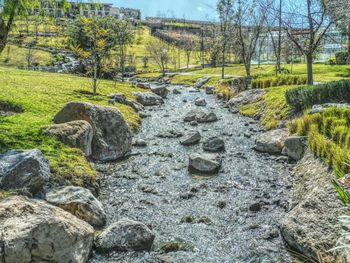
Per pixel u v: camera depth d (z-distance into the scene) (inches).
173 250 330.6
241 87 1439.5
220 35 2938.0
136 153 650.8
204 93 1717.5
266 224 382.3
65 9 663.8
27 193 355.3
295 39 1085.8
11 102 765.9
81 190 395.2
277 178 524.7
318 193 366.0
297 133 631.8
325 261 291.0
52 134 537.6
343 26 1079.0
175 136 801.6
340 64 2679.6
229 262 313.6
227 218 398.9
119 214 405.7
